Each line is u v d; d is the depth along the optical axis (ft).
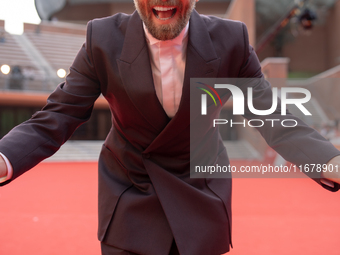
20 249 8.25
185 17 3.10
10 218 11.32
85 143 47.26
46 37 60.29
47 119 3.34
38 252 8.04
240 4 49.90
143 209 3.56
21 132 3.18
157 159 3.77
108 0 74.02
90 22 3.58
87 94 3.57
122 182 3.83
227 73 3.58
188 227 3.44
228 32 3.52
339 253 7.93
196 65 3.34
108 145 4.01
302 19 44.27
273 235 9.30
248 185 17.72
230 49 3.47
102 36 3.43
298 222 10.66
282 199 14.26
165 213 3.43
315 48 79.20
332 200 14.01
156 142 3.58
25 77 45.24
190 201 3.56
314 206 12.96
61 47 60.03
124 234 3.50
